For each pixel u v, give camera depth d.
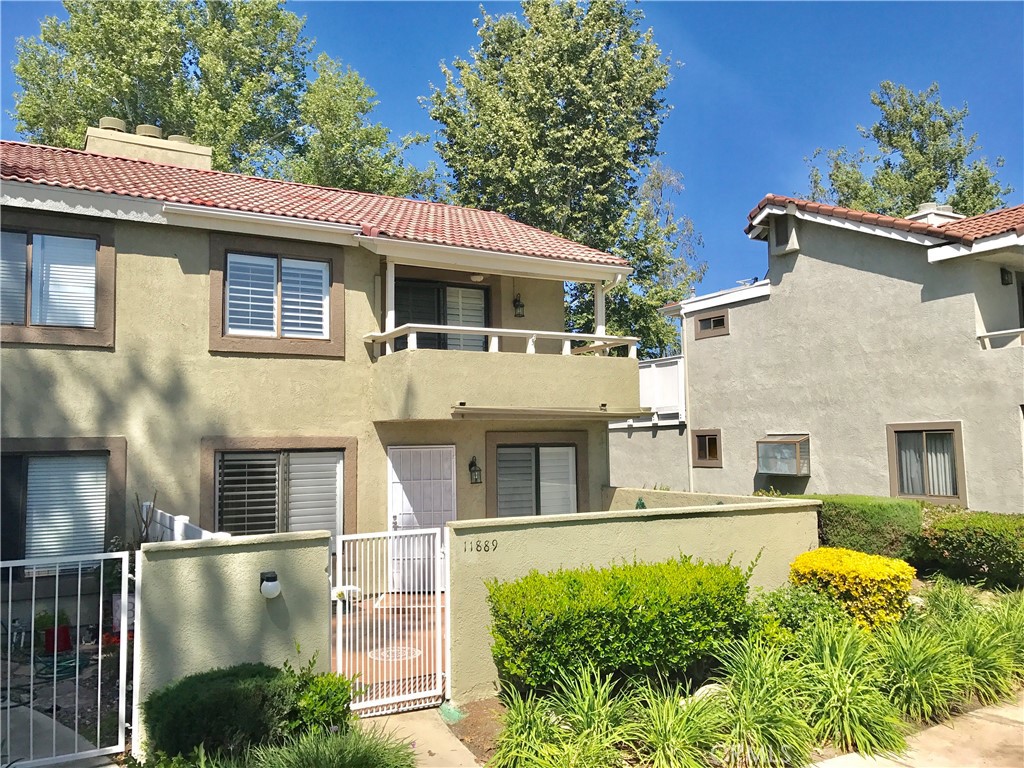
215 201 11.48
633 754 6.36
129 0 27.58
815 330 17.38
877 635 8.81
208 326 11.49
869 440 16.00
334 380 12.47
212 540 6.53
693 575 8.09
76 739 6.26
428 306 14.40
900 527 12.72
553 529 8.53
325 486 12.36
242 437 11.59
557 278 14.27
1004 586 11.66
